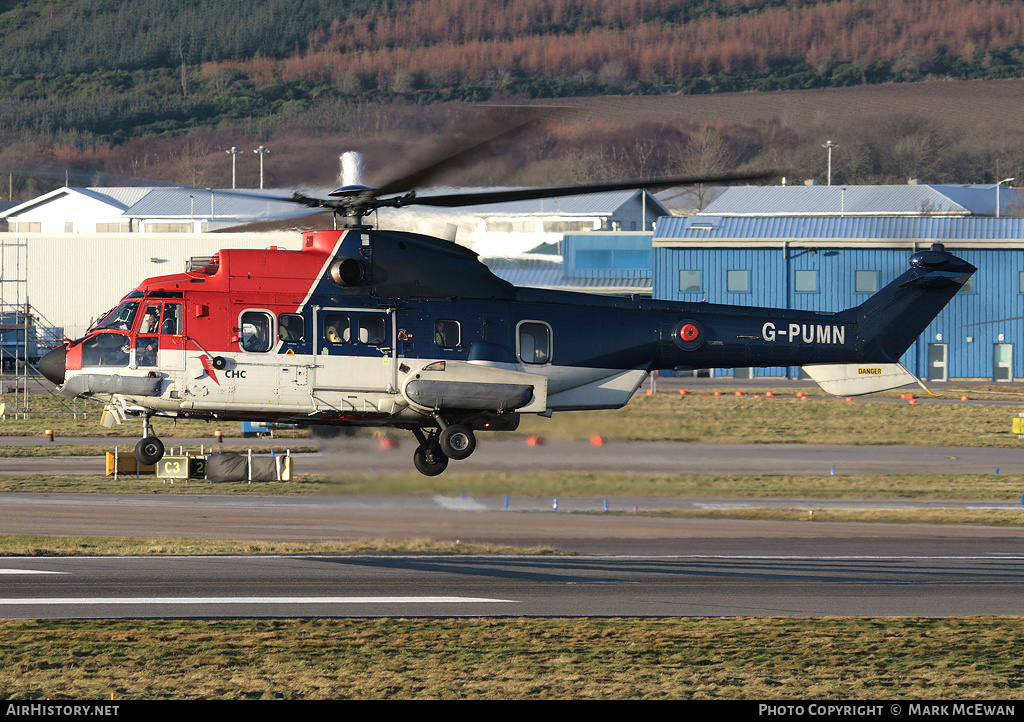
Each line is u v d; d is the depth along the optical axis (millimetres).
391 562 69875
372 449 123250
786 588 63938
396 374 75000
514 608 58281
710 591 62938
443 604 58844
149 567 66812
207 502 93625
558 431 140125
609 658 49781
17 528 79250
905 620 56750
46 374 75812
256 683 45781
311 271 75000
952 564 71625
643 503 96938
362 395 74938
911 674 48156
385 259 75625
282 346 73938
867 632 54375
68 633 51906
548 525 85438
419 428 79500
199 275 75000
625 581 65312
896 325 87625
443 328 76250
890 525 87312
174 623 54031
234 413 74688
